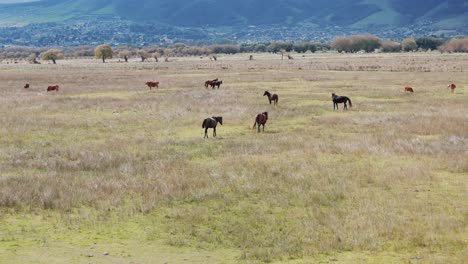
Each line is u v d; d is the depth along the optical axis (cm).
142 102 4247
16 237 1314
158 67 10556
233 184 1833
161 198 1667
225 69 9412
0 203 1579
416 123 3097
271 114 3575
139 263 1155
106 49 16475
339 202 1641
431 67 8806
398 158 2244
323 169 2027
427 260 1167
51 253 1204
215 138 2747
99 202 1614
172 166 2095
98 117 3500
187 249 1257
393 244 1283
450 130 2872
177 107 3928
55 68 11069
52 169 2059
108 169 2058
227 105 4003
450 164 2095
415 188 1789
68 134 2889
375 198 1661
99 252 1220
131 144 2573
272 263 1169
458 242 1279
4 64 14712
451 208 1560
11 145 2548
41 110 3816
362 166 2081
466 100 4225
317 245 1272
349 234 1334
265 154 2339
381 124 3106
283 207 1599
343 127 3039
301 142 2583
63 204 1577
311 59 14300
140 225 1431
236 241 1303
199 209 1557
